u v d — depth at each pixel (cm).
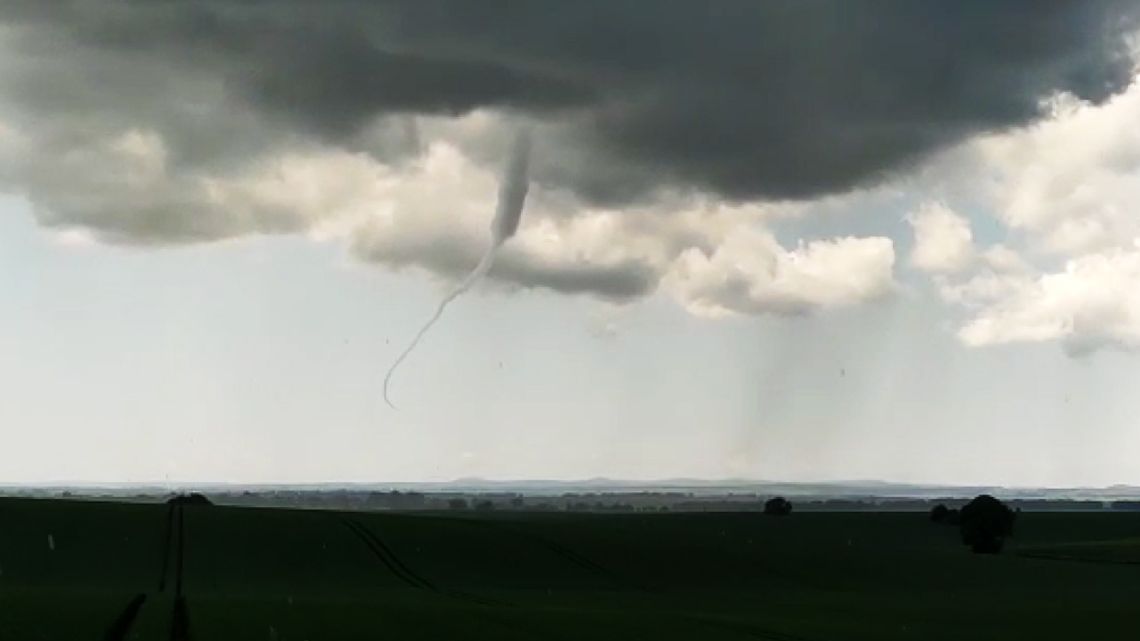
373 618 5434
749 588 8875
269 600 6216
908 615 6988
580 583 8619
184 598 6234
